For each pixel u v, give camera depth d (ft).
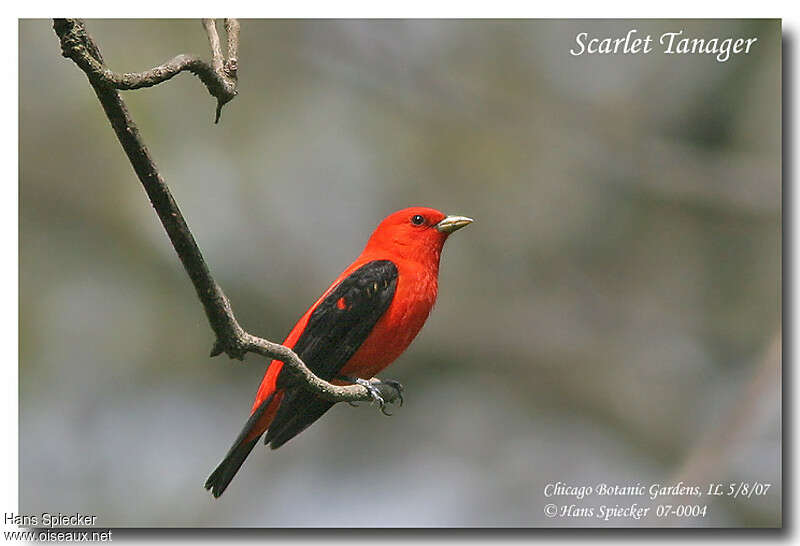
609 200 56.29
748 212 54.75
